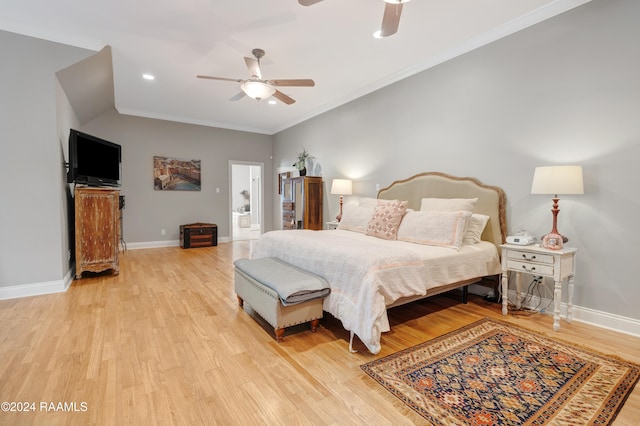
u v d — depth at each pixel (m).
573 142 2.58
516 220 2.97
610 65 2.37
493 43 3.09
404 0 1.90
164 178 6.31
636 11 2.24
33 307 2.81
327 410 1.49
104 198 3.87
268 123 6.83
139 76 4.11
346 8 2.63
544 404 1.52
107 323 2.48
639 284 2.28
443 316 2.73
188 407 1.50
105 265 3.90
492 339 2.24
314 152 6.00
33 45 3.06
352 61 3.70
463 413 1.46
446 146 3.57
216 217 6.96
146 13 2.73
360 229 3.71
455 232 2.74
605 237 2.43
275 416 1.45
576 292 2.59
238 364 1.90
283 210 6.29
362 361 1.94
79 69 3.43
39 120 3.13
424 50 3.43
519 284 2.86
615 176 2.37
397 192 4.07
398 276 2.21
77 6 2.63
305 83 3.13
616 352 2.04
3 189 3.00
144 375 1.77
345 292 2.21
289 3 2.57
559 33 2.63
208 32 3.04
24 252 3.11
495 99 3.10
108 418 1.42
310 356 2.01
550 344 2.15
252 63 3.00
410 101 3.98
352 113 4.97
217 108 5.68
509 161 3.01
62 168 3.50
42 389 1.62
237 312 2.78
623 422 1.39
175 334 2.31
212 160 6.87
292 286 2.19
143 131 6.06
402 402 1.55
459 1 2.55
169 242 6.44
